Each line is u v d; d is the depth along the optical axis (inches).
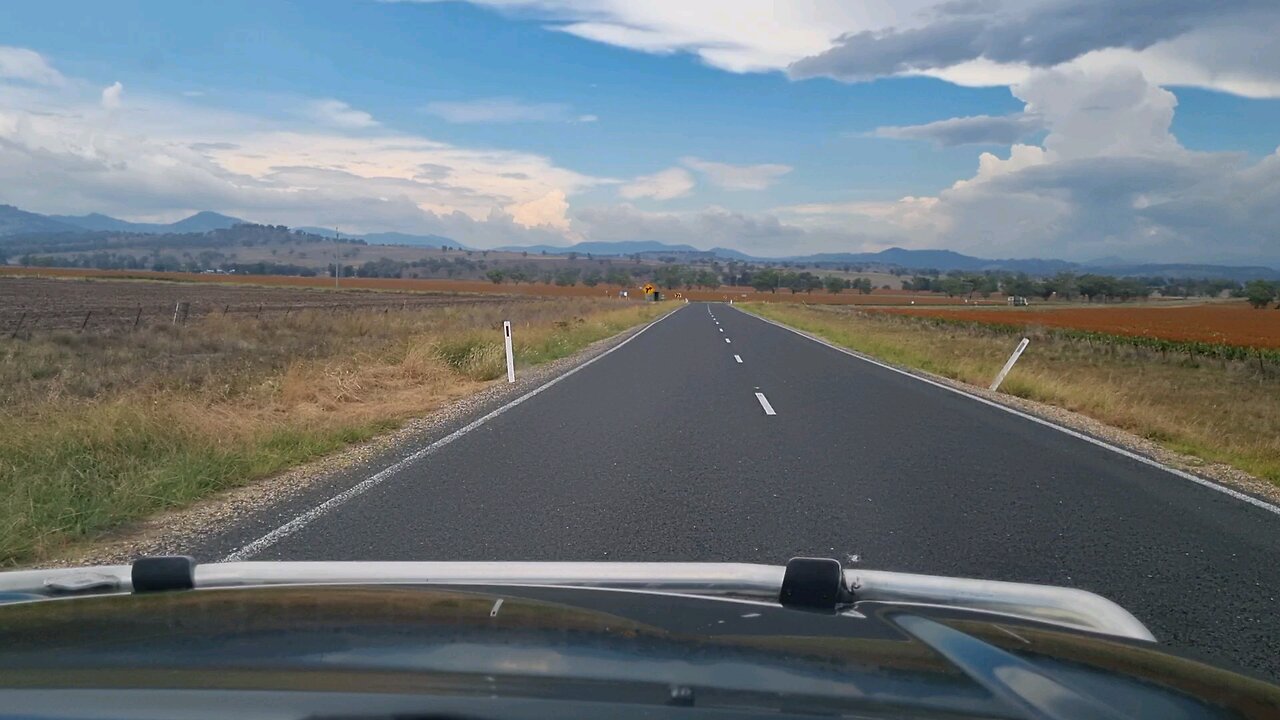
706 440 461.4
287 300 2669.8
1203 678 96.0
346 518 298.5
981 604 125.7
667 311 2915.8
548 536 277.0
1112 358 1424.7
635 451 428.1
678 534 281.1
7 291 2709.2
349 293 3671.3
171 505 316.2
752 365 918.4
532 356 938.1
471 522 293.9
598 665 85.7
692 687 80.7
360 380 648.4
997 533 289.7
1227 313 3715.6
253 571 134.6
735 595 126.3
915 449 446.6
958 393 707.4
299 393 562.9
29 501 279.7
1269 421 710.5
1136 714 81.8
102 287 3346.5
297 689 76.6
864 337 1445.6
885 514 312.3
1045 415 595.5
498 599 116.0
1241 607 223.5
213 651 87.8
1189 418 669.9
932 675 87.6
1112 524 305.7
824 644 96.7
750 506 320.5
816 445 451.8
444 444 443.8
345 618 102.3
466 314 1803.6
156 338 1074.1
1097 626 122.8
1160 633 205.0
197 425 410.3
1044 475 389.1
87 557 255.0
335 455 417.7
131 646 89.4
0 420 404.5
